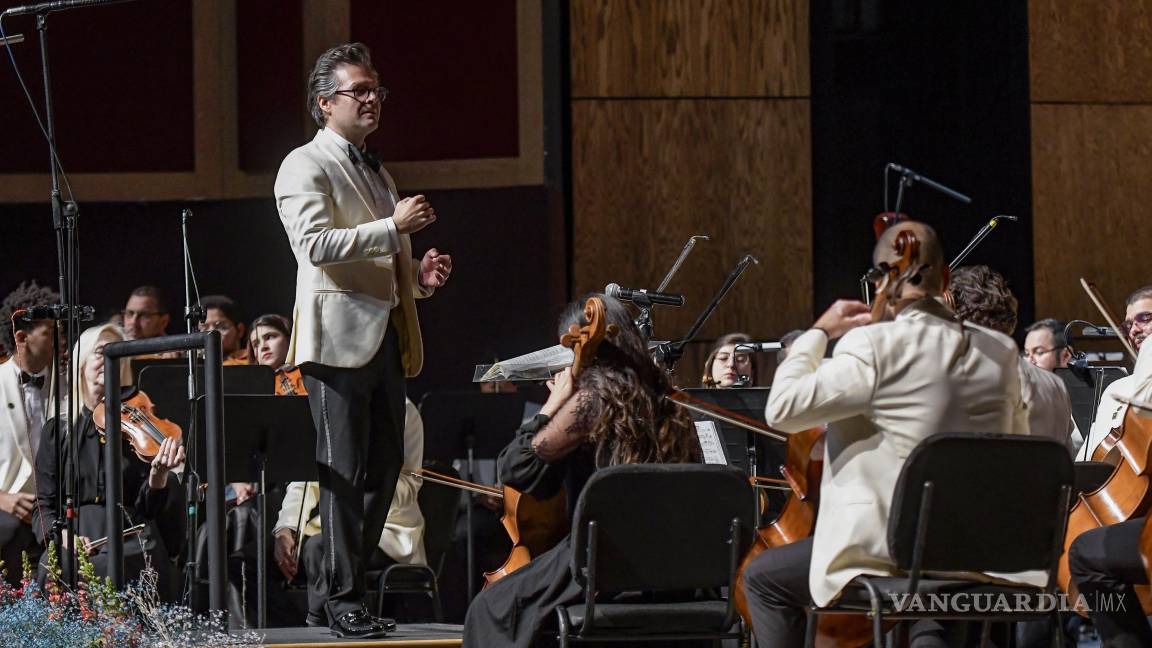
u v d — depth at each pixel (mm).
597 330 7137
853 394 6090
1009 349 6375
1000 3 16422
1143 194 16516
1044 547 6090
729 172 16234
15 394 10555
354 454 7832
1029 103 16391
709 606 6906
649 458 7012
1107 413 9680
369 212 7961
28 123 15797
